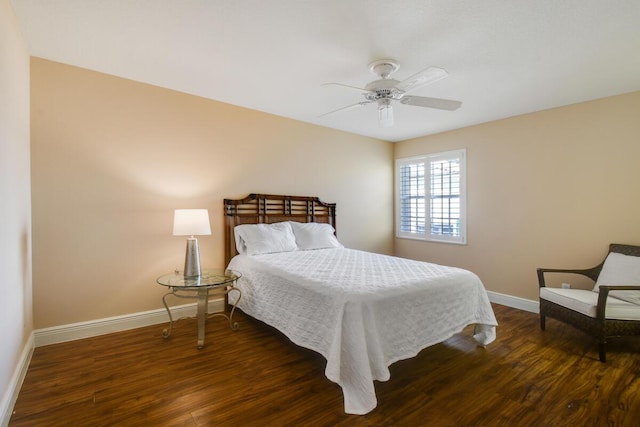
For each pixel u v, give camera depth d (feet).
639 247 9.47
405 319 6.82
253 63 8.36
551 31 6.70
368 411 5.71
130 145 9.67
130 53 7.96
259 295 9.39
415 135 16.05
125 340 8.98
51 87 8.45
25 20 6.56
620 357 8.19
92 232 9.13
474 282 8.52
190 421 5.59
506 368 7.61
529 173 12.19
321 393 6.52
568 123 11.19
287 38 7.10
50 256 8.52
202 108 11.03
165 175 10.33
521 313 11.85
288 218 13.46
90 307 9.14
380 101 8.31
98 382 6.81
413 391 6.64
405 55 7.79
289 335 7.84
